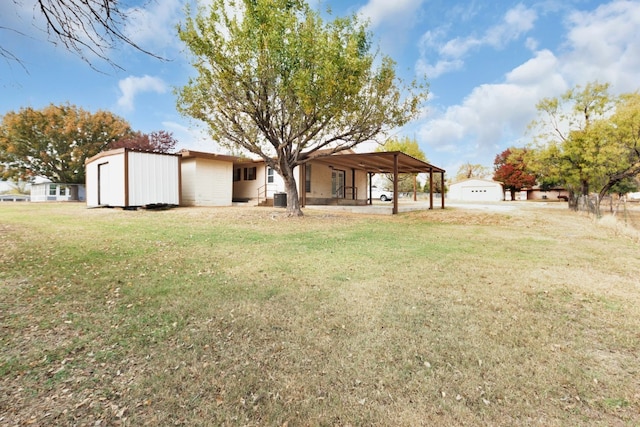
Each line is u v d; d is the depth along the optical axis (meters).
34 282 4.02
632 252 6.51
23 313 3.10
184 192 16.58
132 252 5.85
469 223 11.52
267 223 10.40
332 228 9.72
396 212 14.45
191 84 9.88
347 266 5.10
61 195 30.89
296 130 10.77
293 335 2.74
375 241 7.53
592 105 16.62
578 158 16.84
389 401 1.94
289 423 1.76
